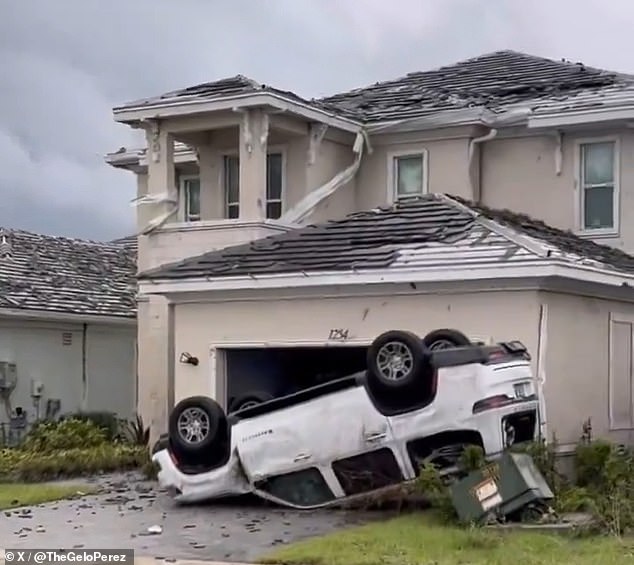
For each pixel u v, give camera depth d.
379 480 13.39
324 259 16.52
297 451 13.72
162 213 20.69
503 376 13.16
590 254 17.17
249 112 19.70
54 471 17.69
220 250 18.92
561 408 15.14
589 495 12.95
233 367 17.61
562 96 20.78
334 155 21.36
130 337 27.25
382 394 13.28
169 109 20.16
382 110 21.92
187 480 14.27
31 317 24.00
